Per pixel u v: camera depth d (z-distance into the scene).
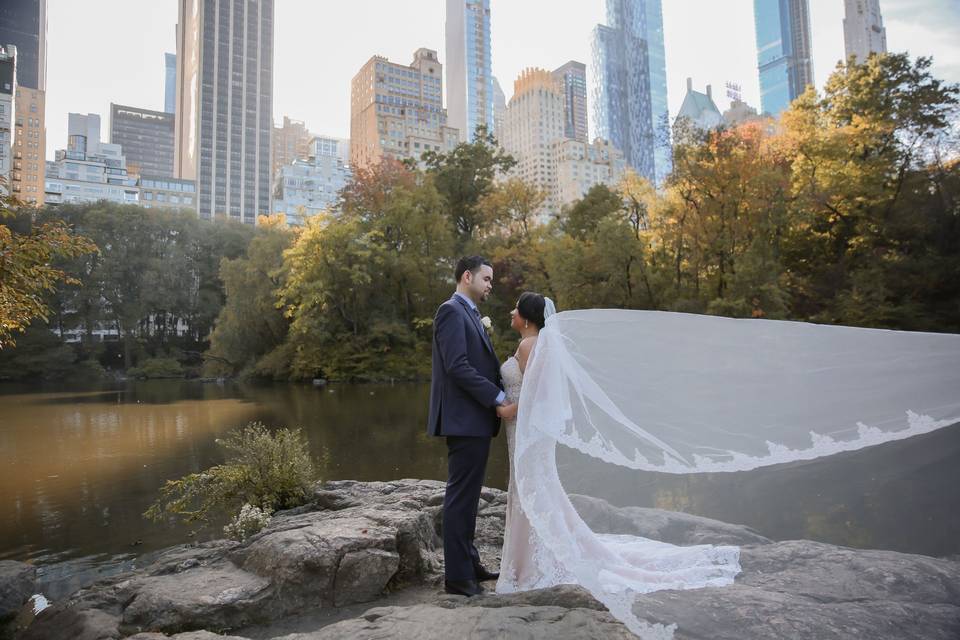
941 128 27.22
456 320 3.04
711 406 2.90
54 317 45.22
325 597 3.21
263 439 6.01
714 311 23.95
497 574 3.38
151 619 2.97
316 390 28.06
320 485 6.04
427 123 112.62
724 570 2.51
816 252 29.92
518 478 2.72
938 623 2.09
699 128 27.56
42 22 147.38
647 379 2.95
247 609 3.05
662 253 29.25
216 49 141.75
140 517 6.84
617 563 2.58
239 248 52.75
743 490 2.83
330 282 35.91
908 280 24.67
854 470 2.78
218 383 35.09
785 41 159.38
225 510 6.96
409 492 5.11
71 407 20.77
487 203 40.59
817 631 2.02
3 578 4.32
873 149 29.08
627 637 2.12
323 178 137.00
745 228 26.27
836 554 2.60
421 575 3.58
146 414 18.22
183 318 52.22
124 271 47.59
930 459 2.70
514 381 3.06
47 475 9.33
